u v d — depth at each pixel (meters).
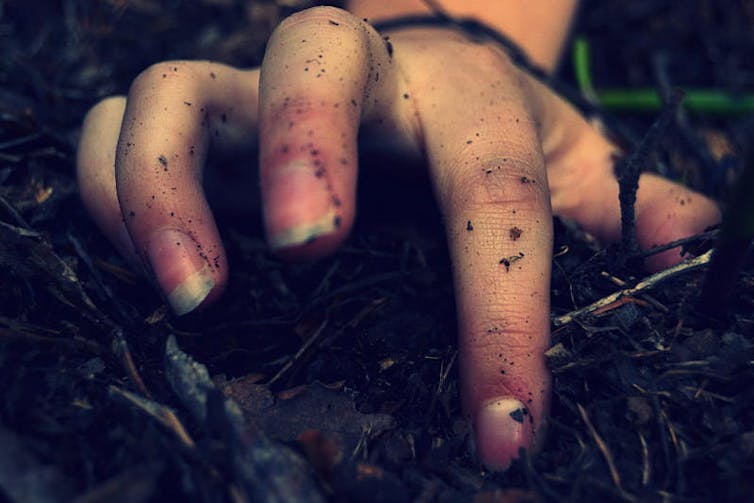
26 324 0.17
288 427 0.17
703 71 0.29
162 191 0.16
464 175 0.18
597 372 0.17
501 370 0.16
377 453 0.16
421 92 0.19
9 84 0.24
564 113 0.22
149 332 0.18
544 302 0.17
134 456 0.15
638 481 0.16
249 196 0.21
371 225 0.21
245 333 0.18
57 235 0.19
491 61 0.20
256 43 0.27
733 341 0.18
